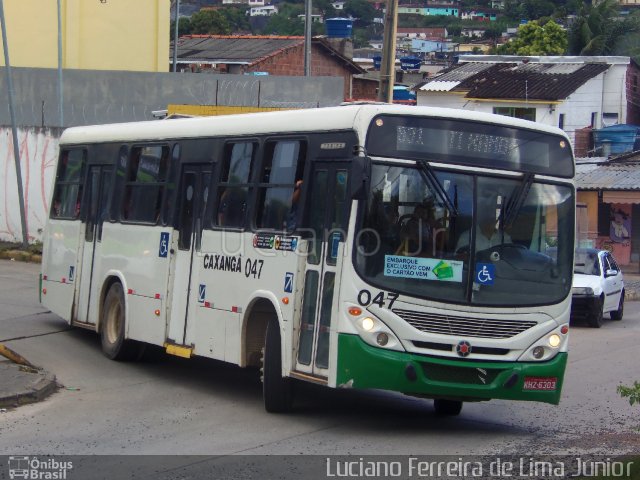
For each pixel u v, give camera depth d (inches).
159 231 506.0
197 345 465.1
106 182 578.9
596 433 399.9
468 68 1849.2
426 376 370.9
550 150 398.3
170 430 387.5
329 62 1835.6
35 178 1067.3
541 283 387.9
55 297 627.2
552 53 2278.5
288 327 398.0
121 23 1389.0
